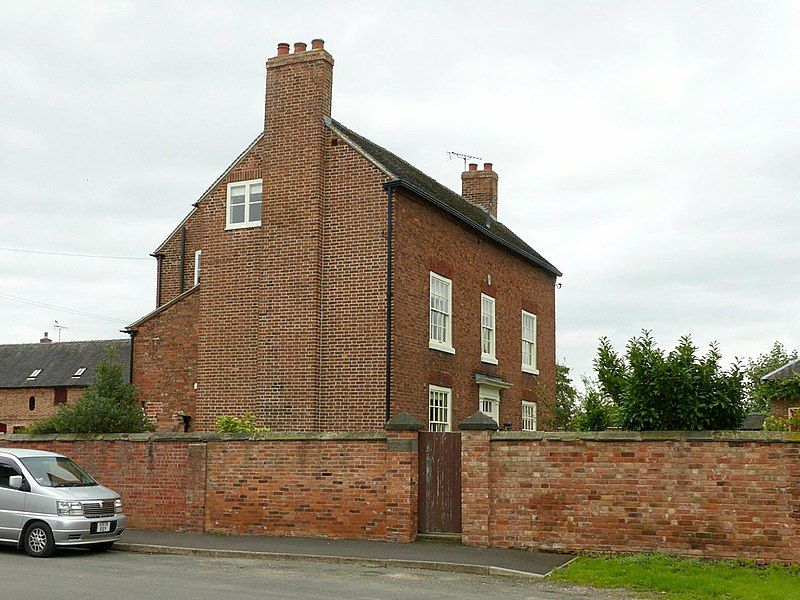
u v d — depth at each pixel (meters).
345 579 12.63
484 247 26.61
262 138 22.58
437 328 23.19
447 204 23.55
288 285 21.42
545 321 31.80
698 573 12.68
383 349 20.48
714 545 13.84
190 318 23.23
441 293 23.56
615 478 14.59
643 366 14.69
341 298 21.08
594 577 12.56
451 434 16.17
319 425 20.80
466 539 15.40
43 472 15.70
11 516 15.04
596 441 14.74
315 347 20.92
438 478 16.14
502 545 15.18
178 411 22.94
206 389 22.14
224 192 22.84
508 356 27.94
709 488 13.97
